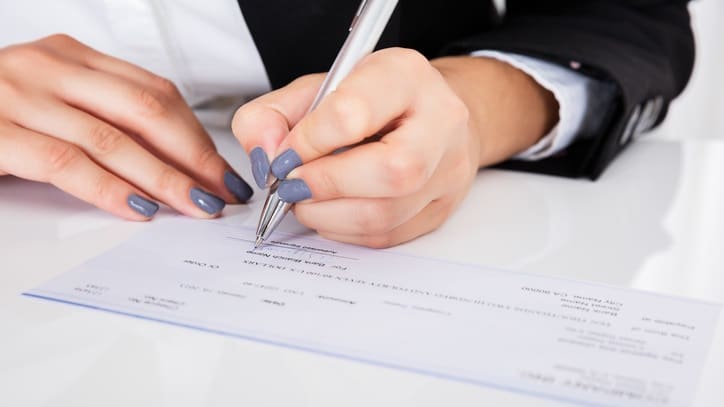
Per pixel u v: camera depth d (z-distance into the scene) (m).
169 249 0.46
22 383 0.32
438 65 0.63
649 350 0.35
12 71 0.55
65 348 0.35
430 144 0.41
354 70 0.42
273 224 0.46
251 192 0.55
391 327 0.37
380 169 0.40
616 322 0.38
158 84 0.59
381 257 0.46
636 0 0.82
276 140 0.44
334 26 0.67
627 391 0.32
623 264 0.46
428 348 0.35
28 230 0.49
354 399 0.32
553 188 0.60
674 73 0.80
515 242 0.49
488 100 0.61
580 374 0.33
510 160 0.66
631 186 0.61
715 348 0.36
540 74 0.64
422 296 0.40
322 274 0.43
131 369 0.33
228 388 0.32
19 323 0.37
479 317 0.38
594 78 0.66
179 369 0.33
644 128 0.74
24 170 0.51
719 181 0.63
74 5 0.75
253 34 0.68
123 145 0.52
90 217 0.51
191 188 0.52
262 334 0.36
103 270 0.43
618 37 0.74
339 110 0.39
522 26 0.73
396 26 0.69
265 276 0.42
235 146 0.69
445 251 0.47
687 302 0.41
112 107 0.54
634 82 0.63
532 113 0.65
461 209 0.55
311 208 0.46
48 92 0.54
